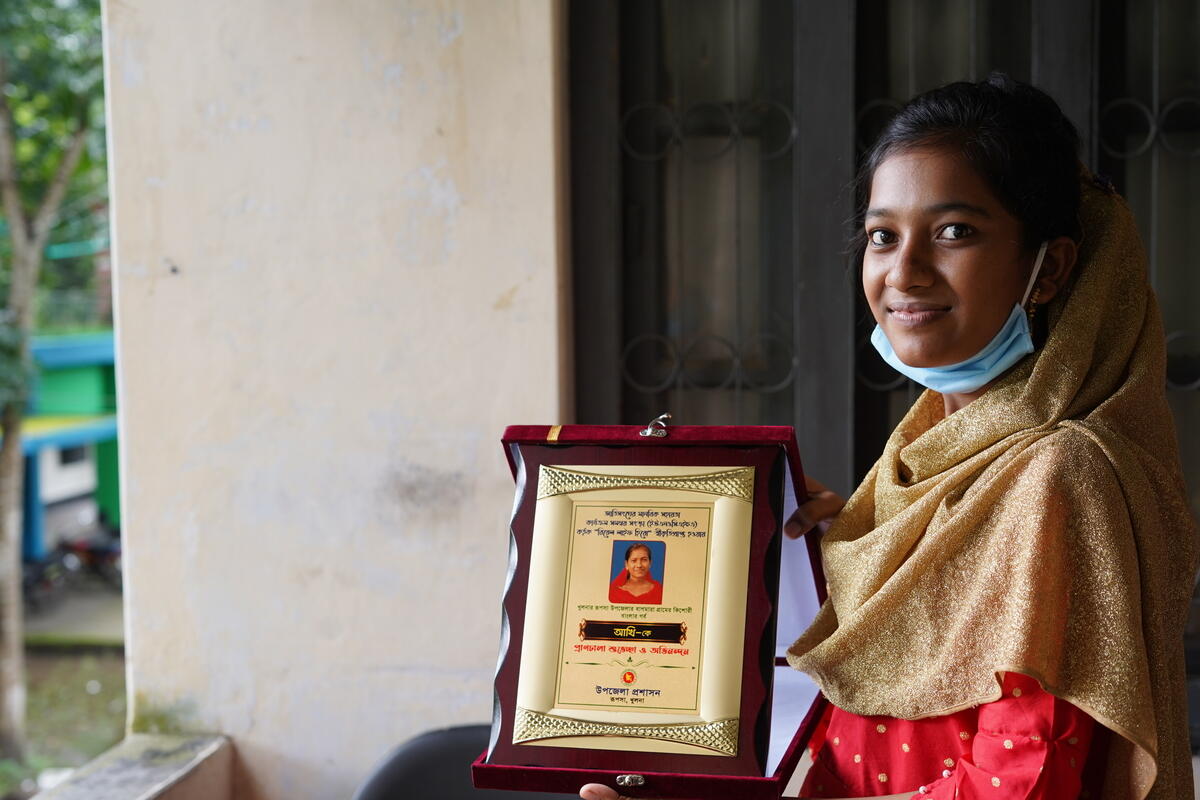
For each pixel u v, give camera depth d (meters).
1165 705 1.05
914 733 1.17
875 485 1.30
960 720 1.15
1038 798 1.02
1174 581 1.12
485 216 2.43
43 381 10.18
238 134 2.49
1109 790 1.08
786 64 2.49
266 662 2.58
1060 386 1.12
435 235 2.45
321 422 2.52
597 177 2.50
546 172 2.40
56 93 7.71
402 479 2.51
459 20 2.40
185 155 2.51
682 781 1.17
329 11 2.44
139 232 2.54
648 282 2.57
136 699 2.62
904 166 1.14
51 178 8.18
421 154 2.44
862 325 2.49
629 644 1.23
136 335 2.56
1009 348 1.16
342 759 2.57
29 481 10.30
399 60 2.43
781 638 1.49
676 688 1.21
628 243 2.56
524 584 1.28
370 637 2.54
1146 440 1.13
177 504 2.58
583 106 2.50
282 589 2.56
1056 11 2.34
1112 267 1.17
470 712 2.52
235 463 2.55
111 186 2.53
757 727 1.18
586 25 2.48
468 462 2.48
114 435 10.80
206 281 2.53
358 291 2.48
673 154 2.54
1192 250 2.42
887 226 1.16
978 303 1.12
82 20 7.74
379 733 2.55
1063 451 1.07
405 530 2.51
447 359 2.47
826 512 1.35
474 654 2.51
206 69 2.49
